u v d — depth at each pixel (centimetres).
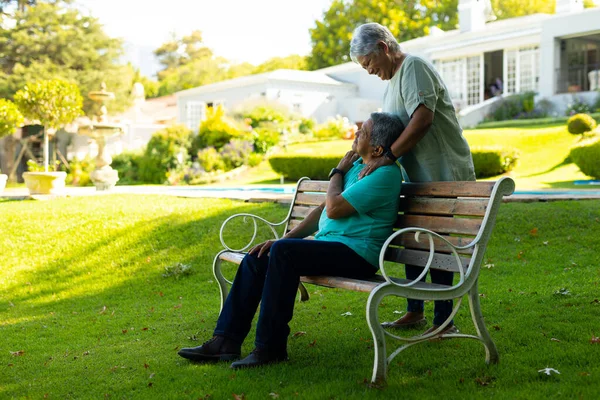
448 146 345
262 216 738
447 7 4069
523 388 262
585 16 2009
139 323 459
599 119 1702
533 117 2045
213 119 1930
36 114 1090
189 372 314
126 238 698
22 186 2041
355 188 319
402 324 378
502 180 287
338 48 4047
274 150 1898
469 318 390
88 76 2861
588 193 880
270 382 288
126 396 288
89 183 1981
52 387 313
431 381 278
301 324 408
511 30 2314
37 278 630
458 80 2508
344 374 296
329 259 313
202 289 561
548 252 570
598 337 327
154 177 1867
